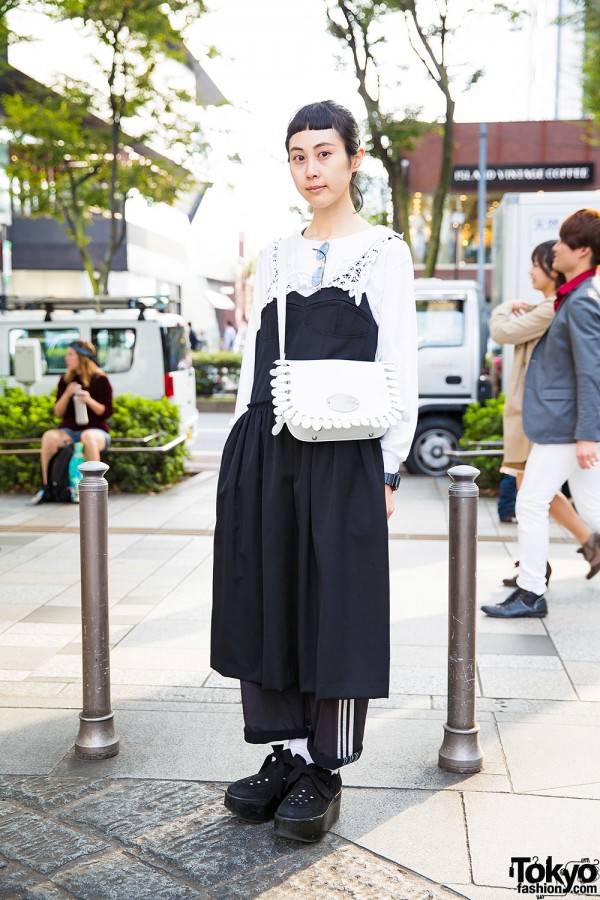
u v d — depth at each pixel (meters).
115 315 11.13
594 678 4.00
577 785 3.01
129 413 9.77
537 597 4.92
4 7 11.59
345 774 3.10
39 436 9.72
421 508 8.41
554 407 4.68
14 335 11.18
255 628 2.71
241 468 2.73
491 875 2.49
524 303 5.47
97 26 13.80
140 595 5.40
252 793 2.75
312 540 2.61
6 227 25.31
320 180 2.63
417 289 10.75
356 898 2.38
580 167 28.08
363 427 2.53
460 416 10.70
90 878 2.48
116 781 3.05
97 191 17.55
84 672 3.24
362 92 13.01
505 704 3.71
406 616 4.93
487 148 28.23
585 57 16.62
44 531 7.48
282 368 2.57
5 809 2.87
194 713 3.63
